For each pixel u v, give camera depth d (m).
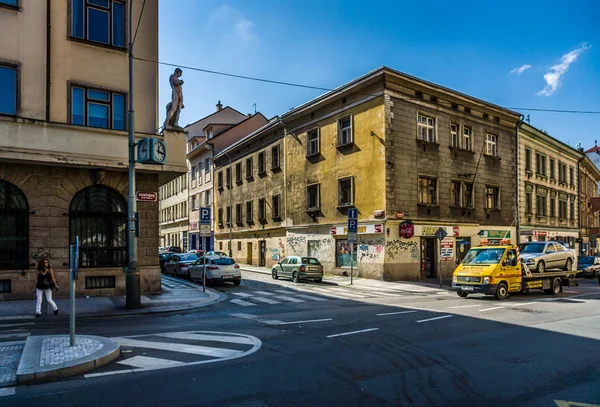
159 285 16.84
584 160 46.03
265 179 34.53
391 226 22.97
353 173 25.11
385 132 23.03
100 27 16.25
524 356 7.33
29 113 14.64
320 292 18.52
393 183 23.12
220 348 7.86
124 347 7.93
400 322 10.64
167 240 60.50
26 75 14.70
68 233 15.27
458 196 26.98
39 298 11.79
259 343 8.28
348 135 25.80
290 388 5.68
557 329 9.72
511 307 13.43
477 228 27.81
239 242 39.19
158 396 5.37
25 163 14.60
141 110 16.72
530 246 19.81
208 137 47.44
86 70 15.77
